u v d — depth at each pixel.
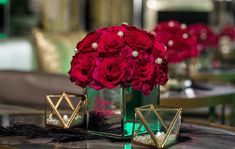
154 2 6.64
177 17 6.92
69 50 4.80
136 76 1.91
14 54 4.51
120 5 5.94
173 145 1.92
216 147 1.90
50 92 3.08
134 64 1.91
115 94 1.96
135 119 1.88
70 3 5.30
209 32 4.31
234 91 3.45
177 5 6.89
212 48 5.36
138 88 1.93
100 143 1.94
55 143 1.94
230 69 4.93
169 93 3.32
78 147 1.89
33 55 4.76
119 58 1.91
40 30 4.89
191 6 6.99
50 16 5.21
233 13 7.30
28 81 3.17
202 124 2.33
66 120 2.05
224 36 5.66
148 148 1.85
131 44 1.91
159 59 1.95
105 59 1.92
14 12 5.05
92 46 1.95
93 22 5.90
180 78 3.46
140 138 1.86
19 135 2.06
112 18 5.92
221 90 3.48
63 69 4.77
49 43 4.77
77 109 2.05
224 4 7.17
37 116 2.42
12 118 2.37
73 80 2.03
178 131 1.95
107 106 1.98
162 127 1.88
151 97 2.00
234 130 2.21
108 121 1.99
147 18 6.51
